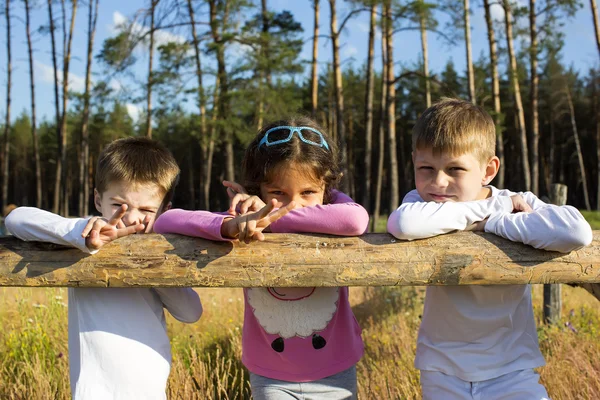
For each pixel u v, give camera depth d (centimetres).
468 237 157
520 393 173
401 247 154
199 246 154
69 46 2422
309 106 2961
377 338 436
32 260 154
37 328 380
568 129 4156
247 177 193
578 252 156
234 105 1803
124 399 163
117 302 172
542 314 491
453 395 179
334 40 1764
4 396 303
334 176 194
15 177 5409
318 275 152
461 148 175
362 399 298
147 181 195
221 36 1755
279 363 187
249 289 195
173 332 439
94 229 146
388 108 1714
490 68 1961
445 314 185
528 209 167
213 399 295
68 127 3953
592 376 304
